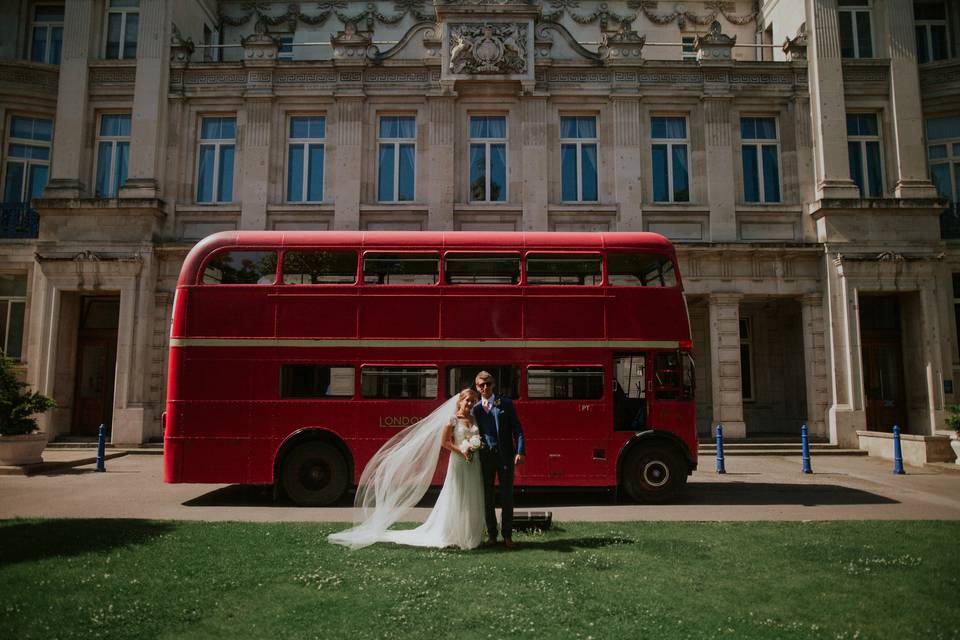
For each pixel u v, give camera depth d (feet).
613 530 27.84
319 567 21.38
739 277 63.10
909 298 63.77
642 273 37.81
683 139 66.85
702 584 19.66
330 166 65.51
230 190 66.33
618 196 64.49
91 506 34.96
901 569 21.43
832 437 60.75
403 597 18.26
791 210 64.90
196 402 35.88
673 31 79.82
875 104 66.33
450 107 65.31
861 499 37.70
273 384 36.09
